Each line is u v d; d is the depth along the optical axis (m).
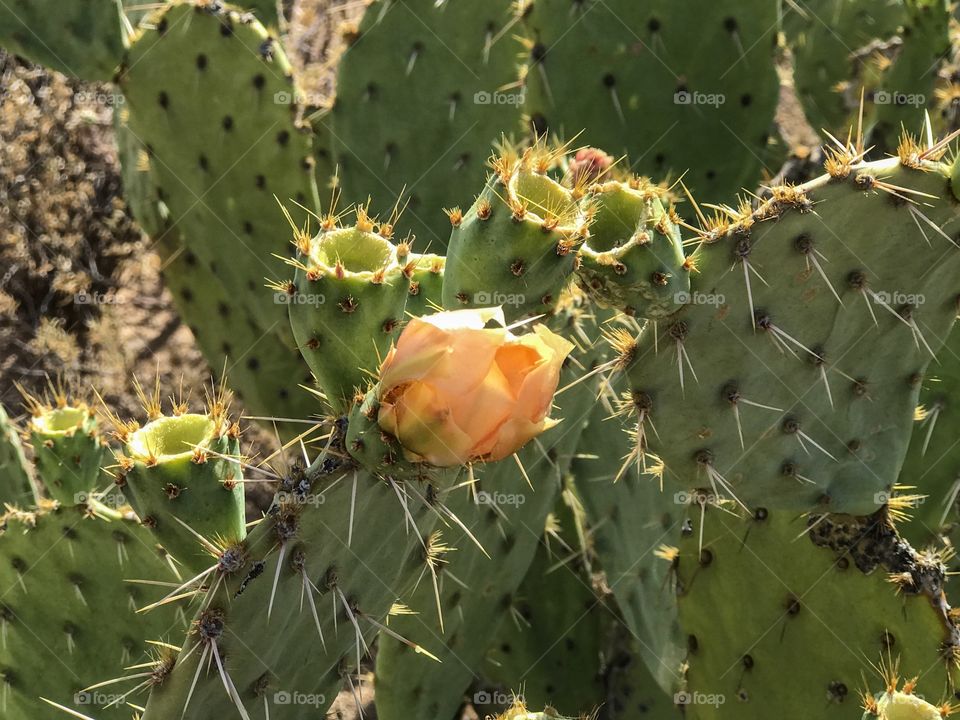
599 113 2.96
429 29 3.19
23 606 2.53
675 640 2.70
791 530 2.06
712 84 2.93
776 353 1.70
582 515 2.98
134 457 1.58
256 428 4.16
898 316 1.73
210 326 3.82
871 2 4.28
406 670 2.62
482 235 1.39
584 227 1.41
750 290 1.63
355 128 3.29
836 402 1.80
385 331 1.44
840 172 1.60
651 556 2.70
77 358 5.46
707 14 2.85
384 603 1.67
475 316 1.15
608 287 1.57
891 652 2.01
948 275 1.72
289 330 3.54
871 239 1.65
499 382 1.14
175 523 1.59
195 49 3.29
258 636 1.50
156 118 3.41
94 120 5.88
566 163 2.15
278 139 3.35
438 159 3.30
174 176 3.52
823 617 2.07
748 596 2.16
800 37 4.50
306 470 1.44
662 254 1.54
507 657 3.16
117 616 2.53
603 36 2.87
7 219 5.59
